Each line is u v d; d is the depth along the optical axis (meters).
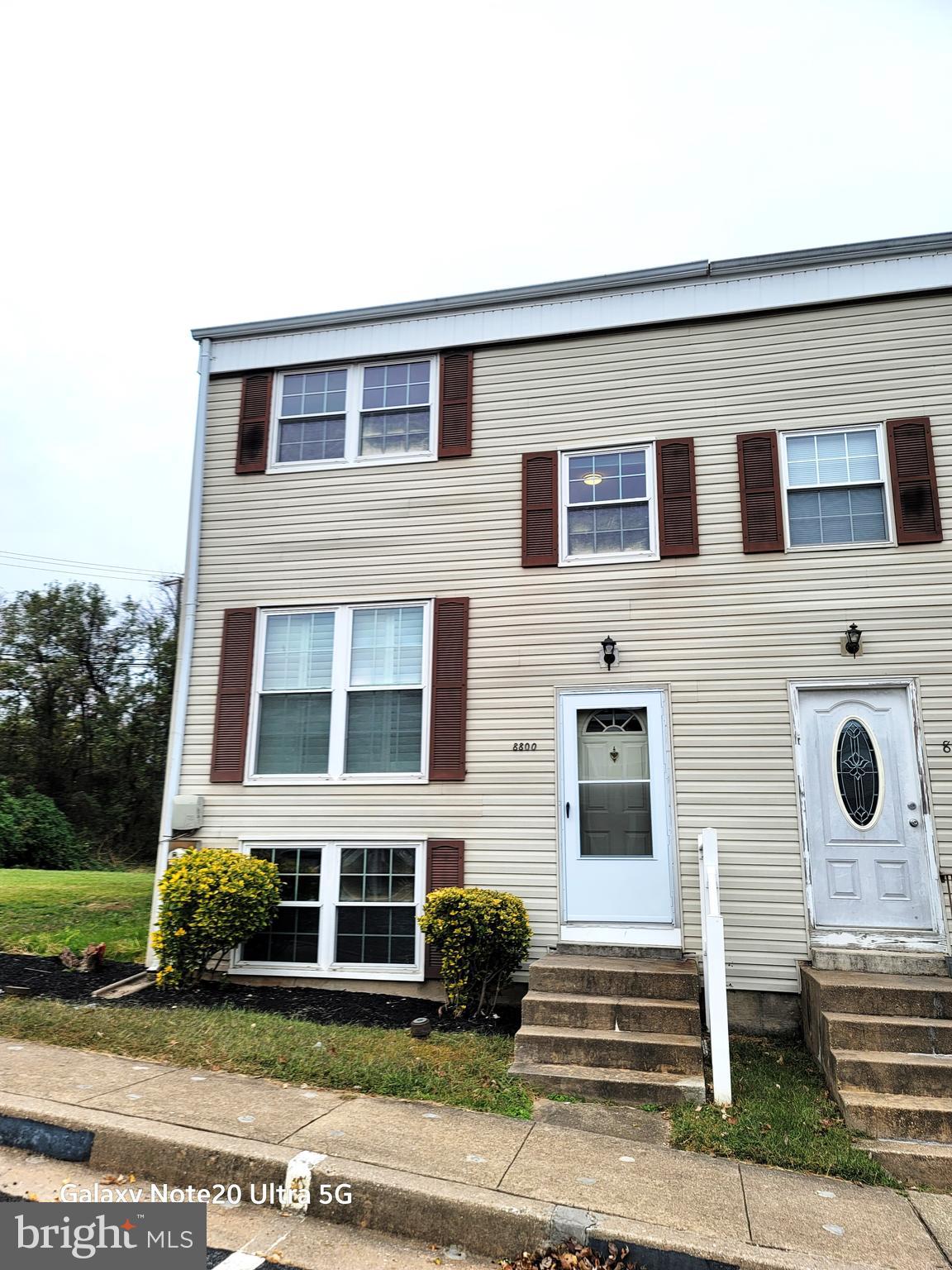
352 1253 3.59
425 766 8.23
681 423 8.33
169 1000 7.23
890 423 7.84
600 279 8.65
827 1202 3.99
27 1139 4.43
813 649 7.60
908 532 7.60
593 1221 3.63
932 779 7.12
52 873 15.80
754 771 7.49
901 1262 3.46
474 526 8.61
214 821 8.56
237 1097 4.92
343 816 8.27
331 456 9.20
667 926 7.38
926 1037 5.42
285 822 8.39
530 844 7.81
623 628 8.04
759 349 8.29
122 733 27.27
